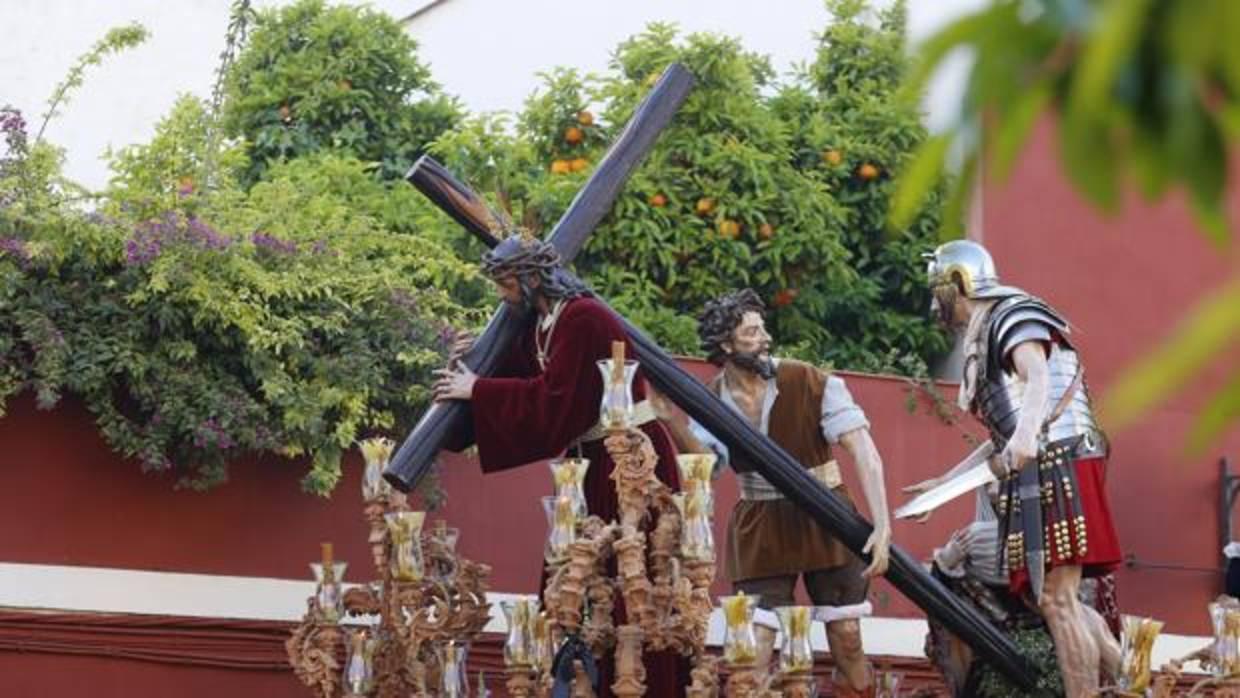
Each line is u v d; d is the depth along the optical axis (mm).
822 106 12406
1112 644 8781
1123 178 2076
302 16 13211
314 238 9430
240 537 9258
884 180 12055
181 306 8945
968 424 10641
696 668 7406
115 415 8938
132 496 9125
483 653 9516
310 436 9070
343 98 12875
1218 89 2020
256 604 9219
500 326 8367
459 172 12055
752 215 11594
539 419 8070
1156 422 10898
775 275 11562
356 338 9211
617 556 7434
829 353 11633
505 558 9680
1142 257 11102
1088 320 10969
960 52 2096
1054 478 8711
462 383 8180
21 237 8797
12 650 8898
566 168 12000
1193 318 1969
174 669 9094
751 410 8875
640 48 12227
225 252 9016
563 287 8273
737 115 11859
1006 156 2111
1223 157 2051
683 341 11203
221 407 8898
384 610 8203
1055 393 8789
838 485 8906
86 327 8867
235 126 12875
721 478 10070
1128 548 10766
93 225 8867
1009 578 8961
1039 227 10938
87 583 9016
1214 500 10945
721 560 9984
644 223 11445
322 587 8266
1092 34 2023
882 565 8641
